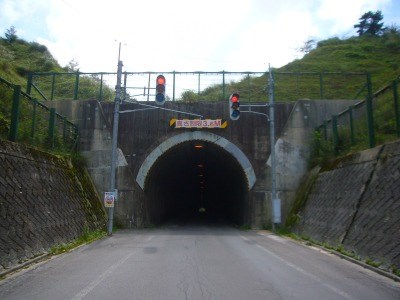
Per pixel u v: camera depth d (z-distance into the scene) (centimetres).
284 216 2089
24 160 1213
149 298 614
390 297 632
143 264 949
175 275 807
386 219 982
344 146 1702
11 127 1259
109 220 1722
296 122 2169
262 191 2128
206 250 1227
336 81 3609
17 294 648
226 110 2209
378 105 1512
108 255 1105
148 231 1989
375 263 900
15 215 1016
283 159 2144
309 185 1875
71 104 2209
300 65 4372
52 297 626
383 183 1103
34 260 976
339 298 621
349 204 1268
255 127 2189
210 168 3425
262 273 832
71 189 1584
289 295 637
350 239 1126
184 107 2219
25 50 4588
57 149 1755
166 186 3234
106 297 623
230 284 719
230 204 3469
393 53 4531
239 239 1589
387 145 1192
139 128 2198
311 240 1440
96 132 2184
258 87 3178
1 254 873
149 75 2250
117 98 1792
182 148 2428
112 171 1742
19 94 1301
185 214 4569
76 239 1402
